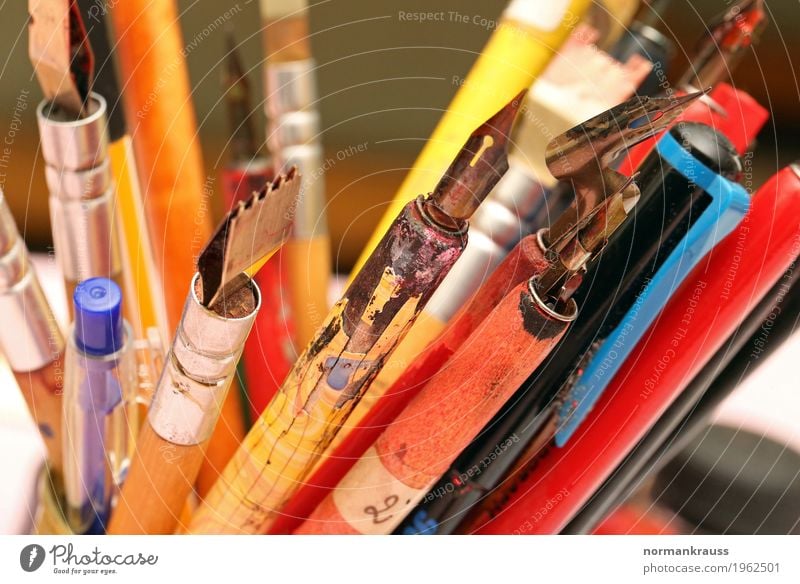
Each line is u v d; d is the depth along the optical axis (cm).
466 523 37
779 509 42
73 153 34
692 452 43
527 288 30
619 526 43
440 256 28
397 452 33
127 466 39
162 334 38
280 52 38
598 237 29
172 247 38
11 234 36
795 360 43
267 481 35
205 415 32
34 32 33
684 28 39
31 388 38
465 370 32
